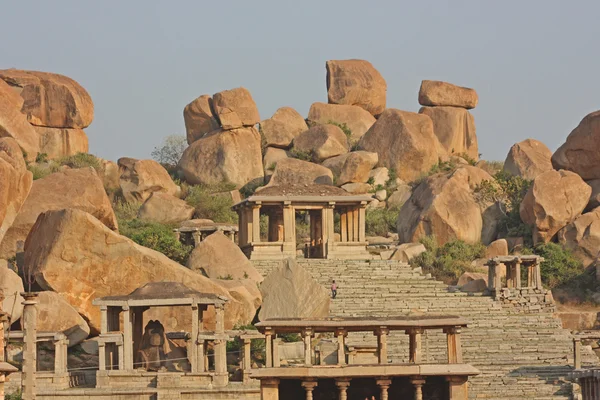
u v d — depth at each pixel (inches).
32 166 6264.8
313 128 7293.3
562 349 4318.4
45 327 4077.3
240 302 4375.0
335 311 4613.7
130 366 3860.7
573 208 5693.9
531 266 4894.2
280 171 6737.2
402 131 7042.3
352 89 7775.6
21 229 4766.2
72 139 6998.0
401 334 4306.1
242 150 7052.2
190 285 4347.9
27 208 4810.5
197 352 3858.3
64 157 6830.7
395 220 6535.4
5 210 4653.1
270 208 5703.7
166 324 4264.3
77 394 3708.2
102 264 4330.7
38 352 4040.4
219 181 6973.4
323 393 3166.8
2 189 4635.8
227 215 6525.6
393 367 3095.5
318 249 5605.3
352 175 6815.9
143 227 5748.0
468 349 4296.3
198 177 7032.5
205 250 4808.1
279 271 4576.8
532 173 6791.3
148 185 6609.3
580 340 4055.1
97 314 4306.1
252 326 4340.6
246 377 3841.0
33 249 4416.8
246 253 5438.0
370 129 7209.6
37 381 3782.0
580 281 5393.7
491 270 4847.4
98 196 4923.7
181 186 6929.1
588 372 3654.0
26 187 4822.8
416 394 3097.9
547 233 5693.9
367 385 3176.7
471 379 3996.1
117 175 6835.6
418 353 3191.4
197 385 3769.7
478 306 4726.9
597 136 5895.7
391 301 4724.4
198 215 6530.5
